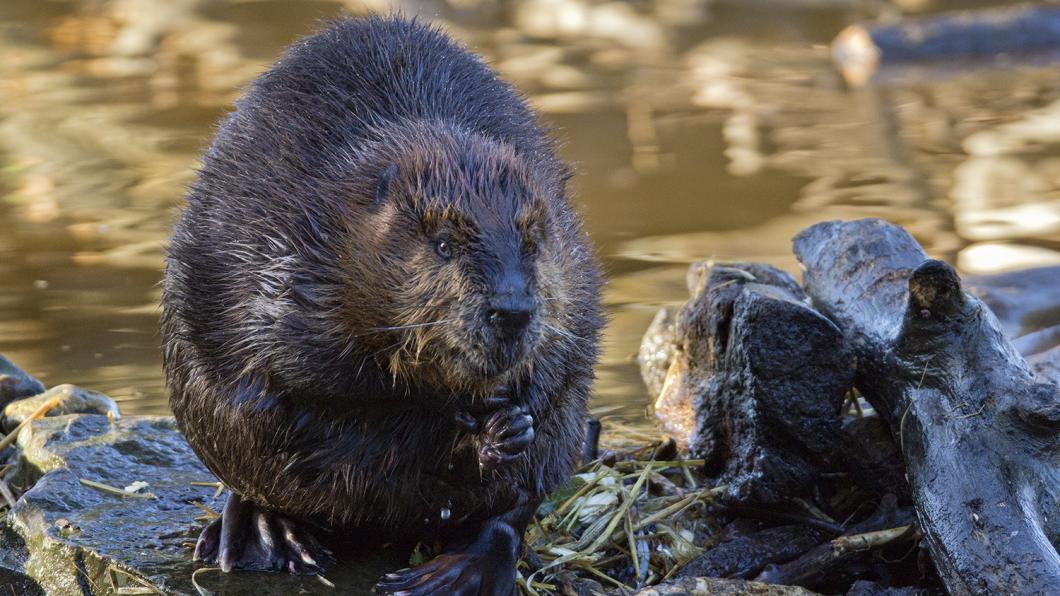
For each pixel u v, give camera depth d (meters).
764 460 9.58
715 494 9.99
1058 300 14.09
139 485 10.07
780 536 9.48
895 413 8.98
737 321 9.78
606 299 14.68
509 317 7.26
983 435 8.35
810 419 9.45
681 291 14.78
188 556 8.96
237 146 8.54
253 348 7.96
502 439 7.65
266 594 8.44
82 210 17.25
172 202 17.44
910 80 24.34
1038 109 22.25
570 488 10.12
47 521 9.45
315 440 8.12
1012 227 16.55
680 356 11.43
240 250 8.09
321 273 7.79
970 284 14.40
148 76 23.77
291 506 8.51
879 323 9.34
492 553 8.52
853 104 22.73
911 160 19.44
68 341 13.70
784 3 29.48
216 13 28.17
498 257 7.36
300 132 8.38
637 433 11.64
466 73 9.12
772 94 23.36
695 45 26.86
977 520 8.05
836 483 10.05
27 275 15.37
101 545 9.08
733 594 8.34
